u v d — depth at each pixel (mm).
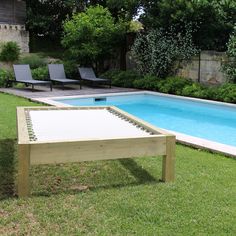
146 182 4184
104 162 4969
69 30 15547
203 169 4688
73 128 4629
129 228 3023
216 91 11531
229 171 4605
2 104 9625
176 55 13711
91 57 15750
